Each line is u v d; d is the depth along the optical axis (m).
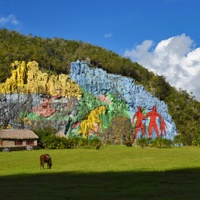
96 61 173.75
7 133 107.81
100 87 156.75
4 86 133.25
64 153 81.62
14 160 63.19
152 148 108.88
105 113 151.88
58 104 140.88
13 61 147.12
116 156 71.94
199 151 89.12
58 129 135.50
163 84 184.25
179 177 37.78
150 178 36.75
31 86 138.38
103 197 26.27
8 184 33.28
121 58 196.25
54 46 190.12
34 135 112.69
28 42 182.88
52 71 155.25
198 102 191.38
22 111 132.62
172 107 172.75
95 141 116.31
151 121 157.38
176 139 128.12
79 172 42.75
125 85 162.38
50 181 35.16
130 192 28.05
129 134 148.50
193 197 26.08
